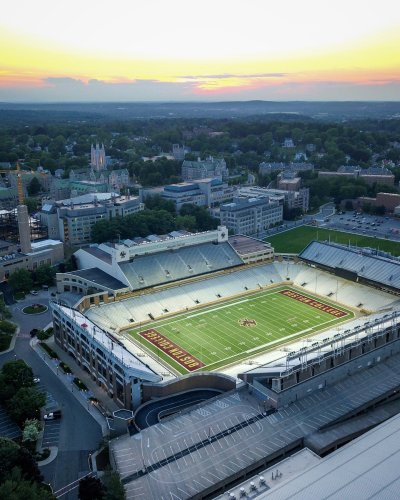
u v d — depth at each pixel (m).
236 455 118.75
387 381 148.62
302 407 136.25
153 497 107.19
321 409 135.25
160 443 124.06
